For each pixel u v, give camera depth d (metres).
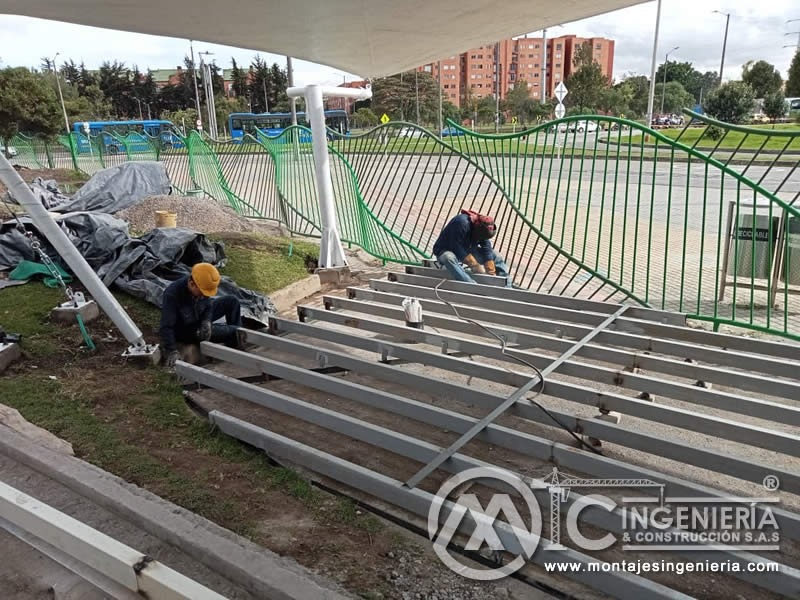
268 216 12.08
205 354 4.62
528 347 4.59
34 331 5.05
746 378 3.76
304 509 2.97
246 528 2.80
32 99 25.59
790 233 6.03
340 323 5.23
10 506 2.75
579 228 10.45
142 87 84.31
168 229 6.65
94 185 11.18
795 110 36.00
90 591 2.50
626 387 3.81
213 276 4.60
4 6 4.32
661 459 3.51
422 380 3.88
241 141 12.28
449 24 5.78
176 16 4.94
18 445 3.35
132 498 2.90
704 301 6.55
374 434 3.32
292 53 7.18
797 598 2.26
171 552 2.66
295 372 4.06
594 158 5.82
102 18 4.89
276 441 3.32
